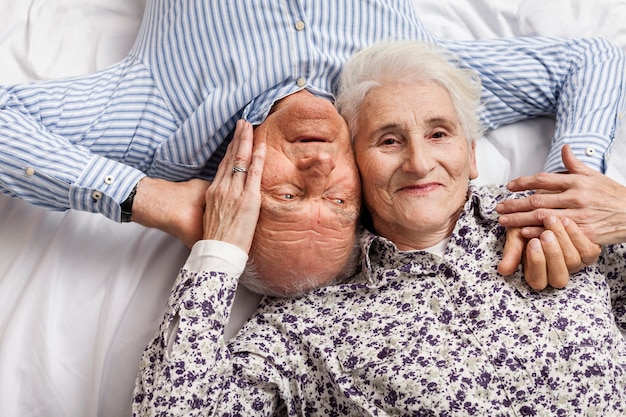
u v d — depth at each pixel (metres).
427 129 1.50
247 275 1.58
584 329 1.46
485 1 2.04
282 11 1.60
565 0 2.04
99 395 1.58
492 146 1.89
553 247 1.47
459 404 1.44
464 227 1.55
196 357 1.40
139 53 1.70
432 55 1.55
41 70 1.88
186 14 1.65
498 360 1.45
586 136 1.72
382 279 1.55
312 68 1.60
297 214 1.47
